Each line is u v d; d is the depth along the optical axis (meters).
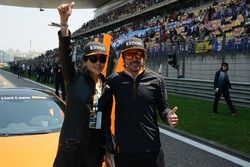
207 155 6.26
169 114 3.02
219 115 10.44
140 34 29.00
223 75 10.52
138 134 3.01
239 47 14.25
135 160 3.01
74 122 2.94
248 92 11.52
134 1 40.25
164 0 30.17
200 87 14.41
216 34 16.73
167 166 5.59
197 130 8.40
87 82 3.03
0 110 4.77
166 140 7.50
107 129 3.11
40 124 4.61
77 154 2.92
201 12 21.36
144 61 3.15
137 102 3.04
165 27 24.80
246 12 15.94
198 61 16.86
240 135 7.76
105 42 4.91
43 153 3.88
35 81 35.38
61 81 17.14
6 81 33.84
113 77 3.12
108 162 3.32
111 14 45.78
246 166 5.59
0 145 4.03
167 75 18.61
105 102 3.06
